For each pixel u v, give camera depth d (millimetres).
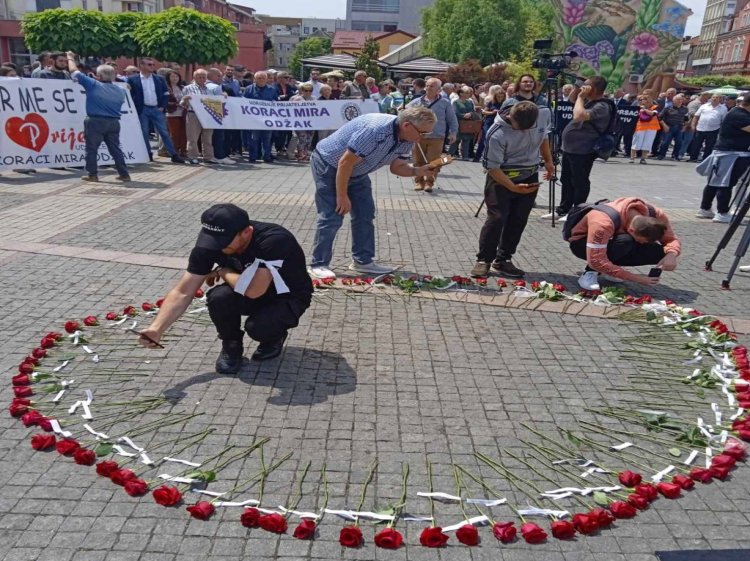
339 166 5164
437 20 44656
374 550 2555
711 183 8820
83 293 5145
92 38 20188
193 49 17234
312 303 5090
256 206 8578
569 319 5016
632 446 3346
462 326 4797
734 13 83875
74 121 10914
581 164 7770
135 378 3816
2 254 6023
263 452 3139
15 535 2539
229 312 3732
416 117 4996
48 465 2984
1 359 3996
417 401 3686
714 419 3627
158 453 3104
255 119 12945
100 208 8125
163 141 12516
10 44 43844
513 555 2557
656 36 43531
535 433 3418
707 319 4996
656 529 2729
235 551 2512
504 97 14078
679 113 17906
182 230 7141
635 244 5500
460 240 7281
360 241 5852
